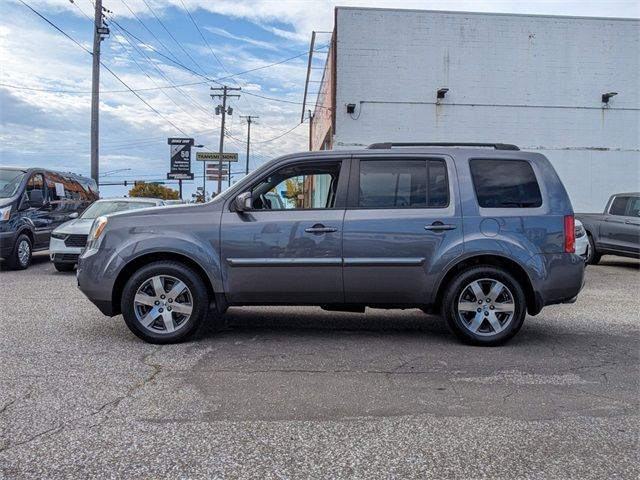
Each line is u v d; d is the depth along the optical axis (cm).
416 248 550
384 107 1706
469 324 557
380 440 341
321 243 549
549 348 561
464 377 465
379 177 566
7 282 989
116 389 422
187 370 472
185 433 346
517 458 321
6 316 682
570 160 1747
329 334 608
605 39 1736
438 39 1705
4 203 1141
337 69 1698
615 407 401
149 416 372
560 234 559
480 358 521
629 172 1759
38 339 568
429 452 327
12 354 513
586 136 1747
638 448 335
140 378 448
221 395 414
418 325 657
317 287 555
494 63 1716
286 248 549
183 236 550
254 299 560
